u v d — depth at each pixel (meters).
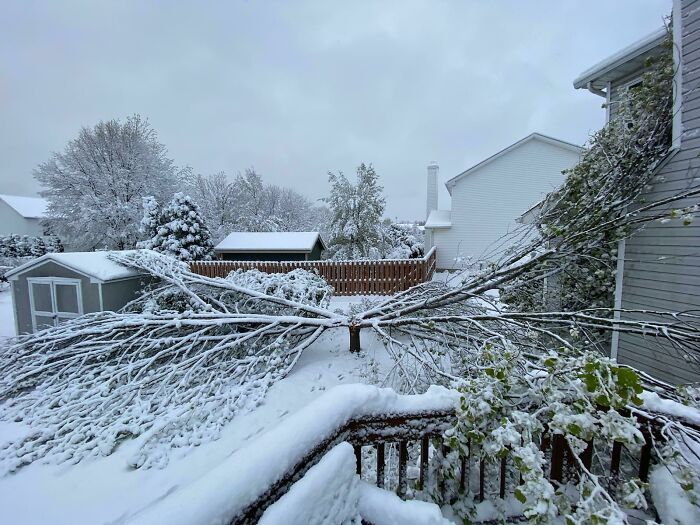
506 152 14.62
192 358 4.52
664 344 4.21
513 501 1.62
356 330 5.80
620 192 4.09
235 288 5.80
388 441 1.53
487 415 1.49
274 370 4.98
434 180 18.59
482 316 4.30
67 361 4.58
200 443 3.58
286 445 1.15
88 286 6.42
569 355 1.77
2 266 15.39
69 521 2.73
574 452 1.31
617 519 1.04
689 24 3.88
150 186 17.69
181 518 0.82
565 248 4.05
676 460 1.35
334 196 16.72
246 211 25.81
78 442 3.62
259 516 1.03
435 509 1.35
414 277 11.29
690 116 3.90
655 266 4.29
